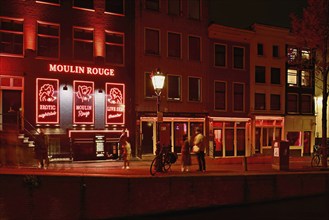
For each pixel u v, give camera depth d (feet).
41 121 77.05
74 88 80.74
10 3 75.41
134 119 87.30
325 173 46.96
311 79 115.96
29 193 36.04
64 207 36.14
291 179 44.34
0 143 61.57
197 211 38.73
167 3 94.07
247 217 35.96
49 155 74.28
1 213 35.78
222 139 101.14
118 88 85.76
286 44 112.68
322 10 62.75
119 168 60.85
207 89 98.99
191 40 97.81
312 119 115.96
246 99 105.70
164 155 52.49
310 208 39.47
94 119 82.58
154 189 37.63
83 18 82.74
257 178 42.06
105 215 36.45
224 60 102.83
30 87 76.59
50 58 78.79
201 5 99.25
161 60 92.17
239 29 103.40
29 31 76.84
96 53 83.66
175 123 93.50
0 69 74.33
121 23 87.25
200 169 53.16
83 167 62.54
